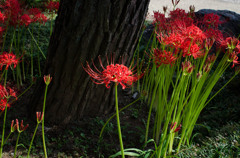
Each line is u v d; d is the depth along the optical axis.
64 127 3.24
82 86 3.12
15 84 4.07
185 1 11.51
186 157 2.80
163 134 2.60
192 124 3.00
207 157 2.73
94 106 3.43
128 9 2.90
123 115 3.69
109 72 1.63
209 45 2.33
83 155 2.88
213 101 4.17
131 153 2.55
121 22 2.92
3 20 3.28
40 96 3.21
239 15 5.96
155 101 3.86
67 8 2.90
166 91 2.91
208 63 2.29
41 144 2.90
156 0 11.08
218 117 3.68
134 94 4.23
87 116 3.46
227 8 11.32
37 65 4.62
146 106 4.00
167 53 2.11
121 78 1.63
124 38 3.04
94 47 2.95
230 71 5.10
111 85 3.41
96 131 3.26
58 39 3.01
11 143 2.88
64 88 3.11
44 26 5.94
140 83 4.67
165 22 3.02
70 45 2.94
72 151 2.90
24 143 2.88
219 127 3.38
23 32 5.47
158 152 2.39
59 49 3.00
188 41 2.02
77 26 2.86
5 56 2.26
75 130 3.21
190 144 3.02
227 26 5.76
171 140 2.70
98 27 2.86
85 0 2.79
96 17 2.82
